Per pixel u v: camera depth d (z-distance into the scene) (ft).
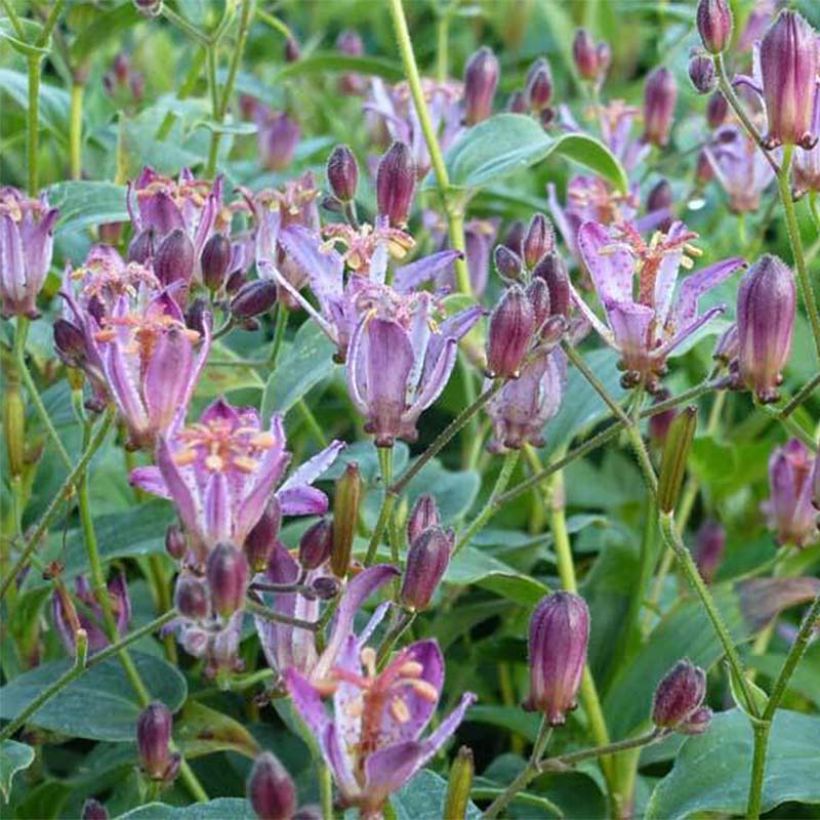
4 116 2.36
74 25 1.96
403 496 1.64
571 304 1.47
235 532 1.21
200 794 1.52
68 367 1.45
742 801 1.36
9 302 1.47
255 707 1.68
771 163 1.35
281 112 2.23
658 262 1.38
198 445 1.20
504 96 2.73
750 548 1.94
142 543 1.57
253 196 1.65
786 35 1.32
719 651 1.61
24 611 1.59
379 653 1.27
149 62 2.63
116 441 1.84
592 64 2.12
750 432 2.05
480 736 1.80
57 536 1.68
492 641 1.70
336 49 2.81
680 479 1.30
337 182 1.51
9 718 1.48
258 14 2.22
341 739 1.16
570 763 1.29
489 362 1.33
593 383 1.36
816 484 1.30
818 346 1.36
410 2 3.06
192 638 1.30
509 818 1.59
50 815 1.55
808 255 1.96
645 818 1.37
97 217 1.66
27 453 1.63
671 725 1.27
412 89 1.69
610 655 1.73
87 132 2.00
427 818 1.32
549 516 1.65
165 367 1.27
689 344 1.50
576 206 1.80
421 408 1.35
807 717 1.42
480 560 1.56
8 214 1.46
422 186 1.73
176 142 1.92
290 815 1.12
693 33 2.19
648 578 1.69
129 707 1.50
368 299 1.35
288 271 1.58
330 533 1.25
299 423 1.81
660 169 2.37
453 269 1.78
